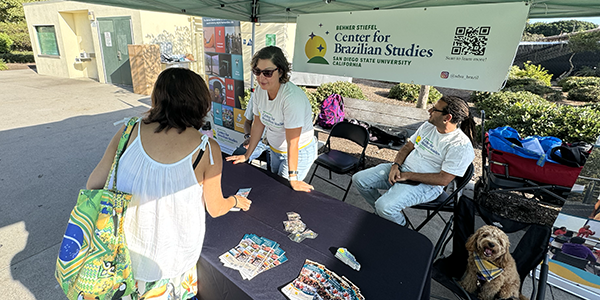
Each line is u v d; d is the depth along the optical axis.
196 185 1.16
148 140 1.09
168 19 9.62
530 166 2.87
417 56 2.70
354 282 1.29
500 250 1.62
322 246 1.51
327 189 3.77
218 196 1.32
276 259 1.40
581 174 1.98
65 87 9.80
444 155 2.35
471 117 2.45
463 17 2.39
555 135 4.25
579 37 10.48
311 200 1.94
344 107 5.21
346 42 3.14
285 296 1.20
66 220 2.88
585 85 8.55
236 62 4.06
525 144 3.17
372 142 4.14
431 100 8.06
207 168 1.19
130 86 10.17
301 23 3.44
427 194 2.45
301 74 9.45
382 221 1.75
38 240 2.58
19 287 2.07
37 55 12.41
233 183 2.14
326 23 3.24
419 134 2.55
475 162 4.59
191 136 1.12
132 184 1.09
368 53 3.00
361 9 2.93
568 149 2.76
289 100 2.03
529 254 1.79
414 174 2.44
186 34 10.36
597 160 1.90
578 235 2.05
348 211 1.84
